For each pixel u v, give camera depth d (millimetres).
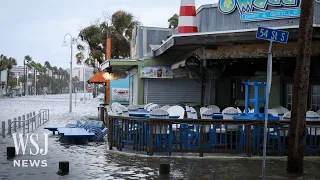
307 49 10391
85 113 41062
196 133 13086
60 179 9969
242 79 20594
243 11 16938
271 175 10414
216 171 10859
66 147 15680
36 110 46562
